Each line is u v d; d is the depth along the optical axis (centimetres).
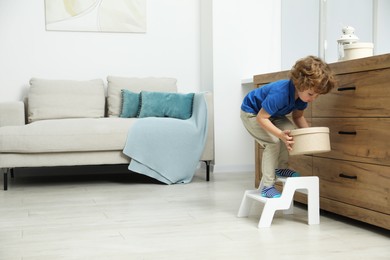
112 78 410
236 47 426
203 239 204
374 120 212
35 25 414
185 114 386
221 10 422
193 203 285
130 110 395
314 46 398
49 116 385
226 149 427
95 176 412
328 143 218
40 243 201
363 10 342
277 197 230
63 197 310
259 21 431
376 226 226
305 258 175
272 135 236
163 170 359
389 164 203
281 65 439
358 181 222
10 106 365
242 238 205
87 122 351
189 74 452
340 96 234
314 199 230
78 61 424
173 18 446
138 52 438
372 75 212
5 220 246
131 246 194
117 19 429
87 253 186
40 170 422
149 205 280
